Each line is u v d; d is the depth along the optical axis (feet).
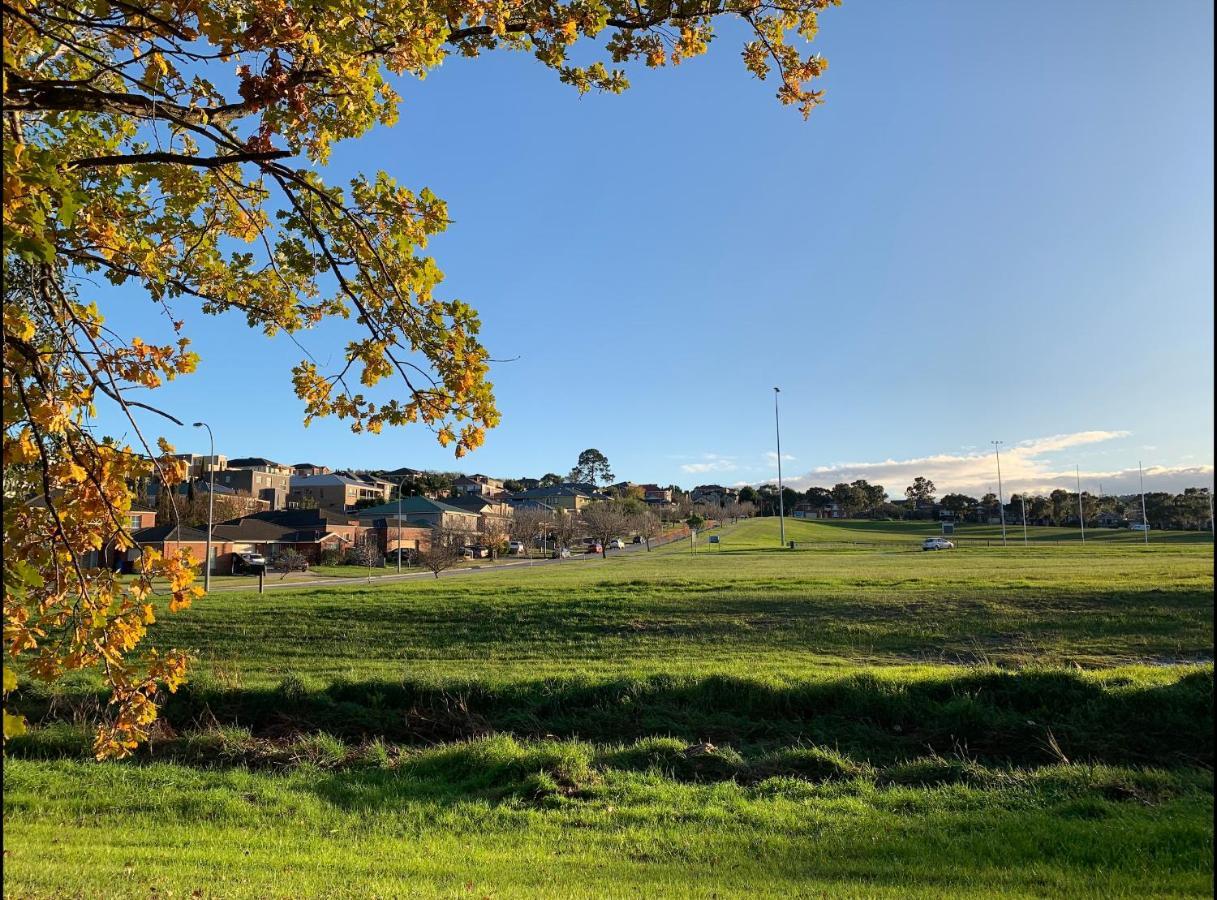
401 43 14.35
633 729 40.32
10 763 34.65
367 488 385.09
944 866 21.13
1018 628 58.18
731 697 42.47
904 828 24.68
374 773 33.78
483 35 17.69
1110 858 21.01
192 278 17.81
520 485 593.42
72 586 13.62
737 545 259.19
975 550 198.29
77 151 15.51
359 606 72.33
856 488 546.67
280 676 49.55
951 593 69.97
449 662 54.39
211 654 58.03
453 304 15.16
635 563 170.40
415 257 15.28
